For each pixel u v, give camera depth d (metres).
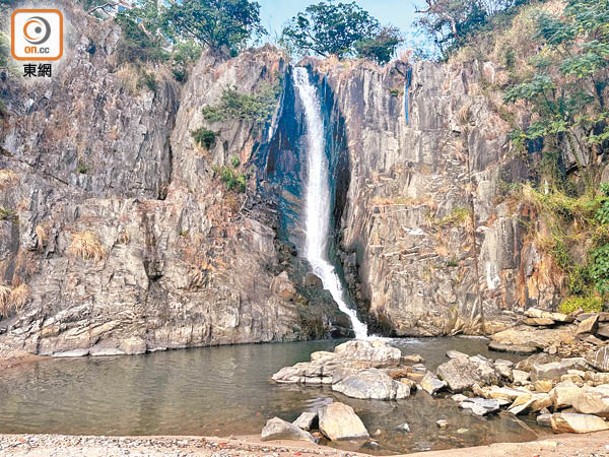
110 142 33.53
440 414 13.61
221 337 26.47
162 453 9.38
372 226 33.66
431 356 22.14
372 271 32.44
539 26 35.28
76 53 35.62
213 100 38.34
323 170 41.81
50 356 22.05
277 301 29.06
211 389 16.12
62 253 25.72
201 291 27.42
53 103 32.44
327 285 33.06
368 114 39.09
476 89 36.66
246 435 11.72
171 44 50.56
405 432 12.11
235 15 52.22
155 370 19.09
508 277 29.62
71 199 28.27
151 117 36.66
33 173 29.12
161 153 35.97
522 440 11.50
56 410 13.50
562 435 11.77
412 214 32.75
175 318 25.78
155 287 26.50
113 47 39.19
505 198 31.86
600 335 23.11
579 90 33.44
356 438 11.62
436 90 37.47
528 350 23.25
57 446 9.86
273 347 25.22
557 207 29.56
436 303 30.17
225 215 31.81
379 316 30.73
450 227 32.00
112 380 17.30
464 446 11.12
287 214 37.69
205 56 42.75
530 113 35.03
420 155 35.66
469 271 30.86
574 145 32.50
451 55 46.62
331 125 41.66
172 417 13.05
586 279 27.28
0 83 30.25
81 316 23.92
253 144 36.84
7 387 16.14
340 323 29.88
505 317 29.09
